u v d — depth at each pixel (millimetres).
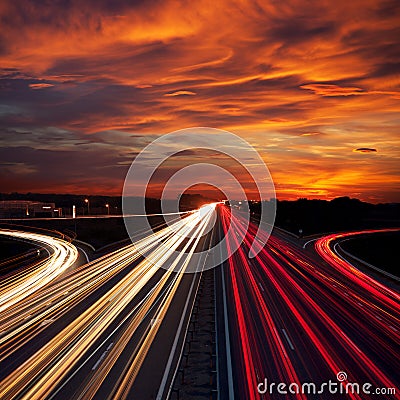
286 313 26438
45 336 22672
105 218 121250
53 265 50062
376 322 24562
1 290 36719
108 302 30078
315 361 18438
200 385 16297
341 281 37531
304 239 75125
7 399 15422
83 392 15820
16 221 115125
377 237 82562
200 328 23625
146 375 17328
